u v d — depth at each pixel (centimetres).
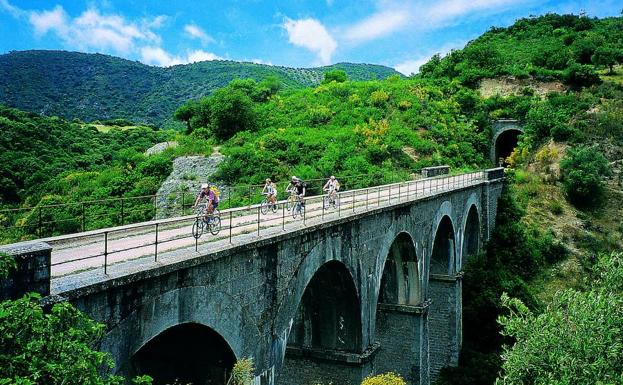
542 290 4253
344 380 2114
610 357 1274
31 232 2402
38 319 705
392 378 1836
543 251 4594
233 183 4756
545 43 9031
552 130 5944
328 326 2159
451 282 3466
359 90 6988
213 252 1191
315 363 2164
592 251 4659
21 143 5547
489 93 7431
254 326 1383
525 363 1375
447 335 3466
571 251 4653
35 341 689
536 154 5891
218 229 1560
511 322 1500
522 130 6656
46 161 5303
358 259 2062
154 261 1101
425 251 2923
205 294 1187
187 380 1332
